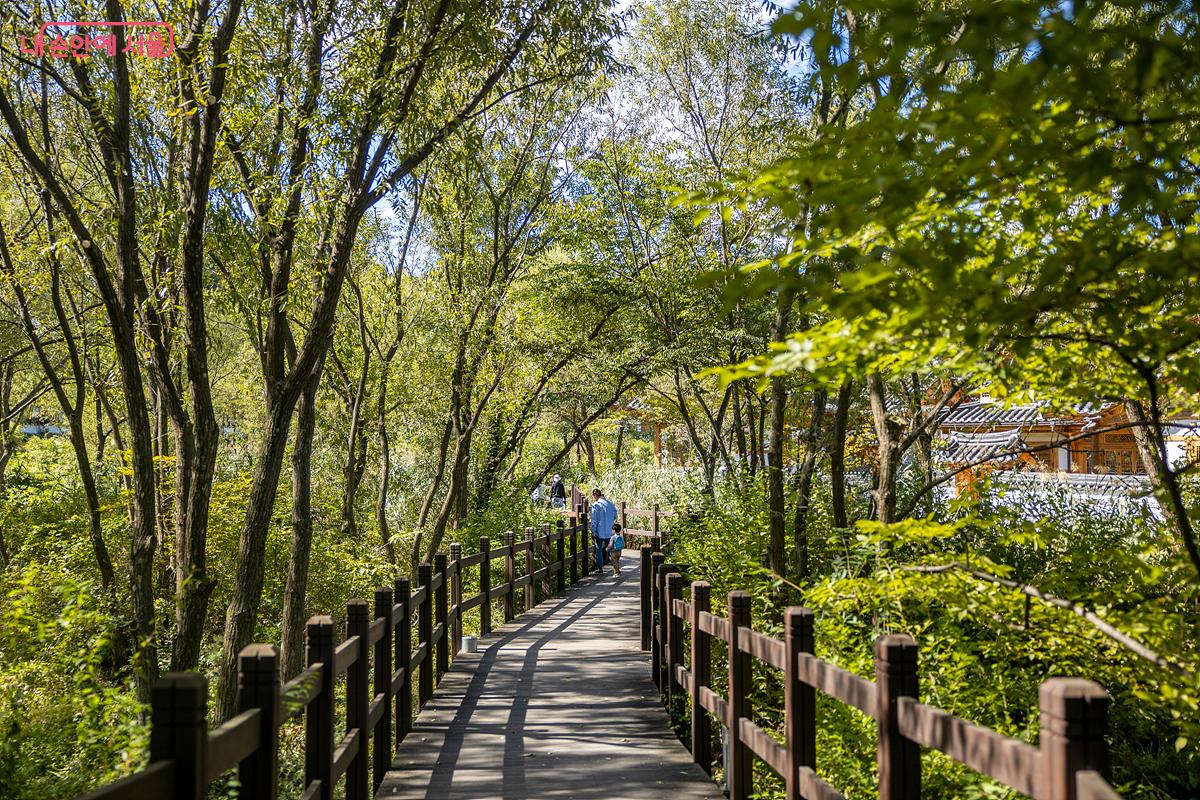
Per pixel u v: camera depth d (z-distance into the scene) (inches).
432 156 423.2
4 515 621.3
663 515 857.5
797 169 96.9
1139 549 175.5
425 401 768.3
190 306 324.5
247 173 362.0
